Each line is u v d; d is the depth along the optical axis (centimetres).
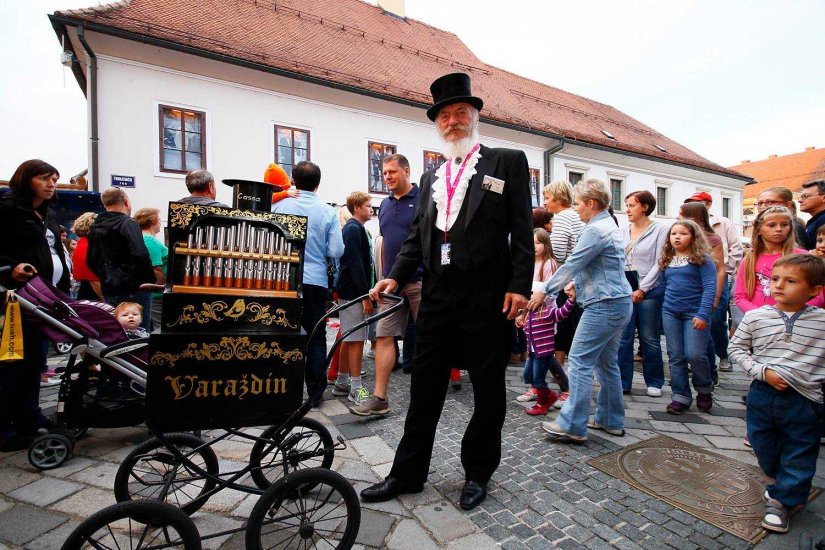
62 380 272
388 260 381
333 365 445
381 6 1998
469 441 233
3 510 216
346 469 260
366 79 1384
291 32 1441
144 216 463
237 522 207
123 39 1005
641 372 501
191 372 163
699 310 348
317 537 182
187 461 179
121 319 326
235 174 1156
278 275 175
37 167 285
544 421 339
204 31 1173
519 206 221
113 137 1007
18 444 285
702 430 322
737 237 507
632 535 199
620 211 2117
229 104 1146
